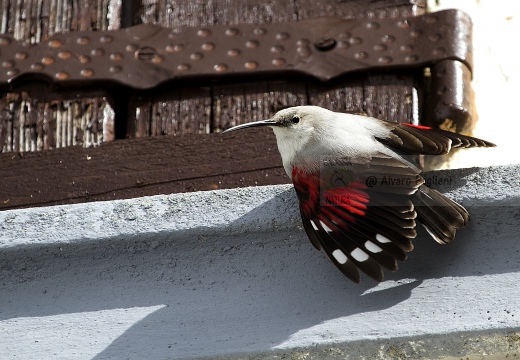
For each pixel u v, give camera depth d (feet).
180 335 18.47
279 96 23.30
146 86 23.35
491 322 17.53
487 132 23.97
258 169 21.77
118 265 19.17
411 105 22.88
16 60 24.02
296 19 24.49
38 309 19.13
